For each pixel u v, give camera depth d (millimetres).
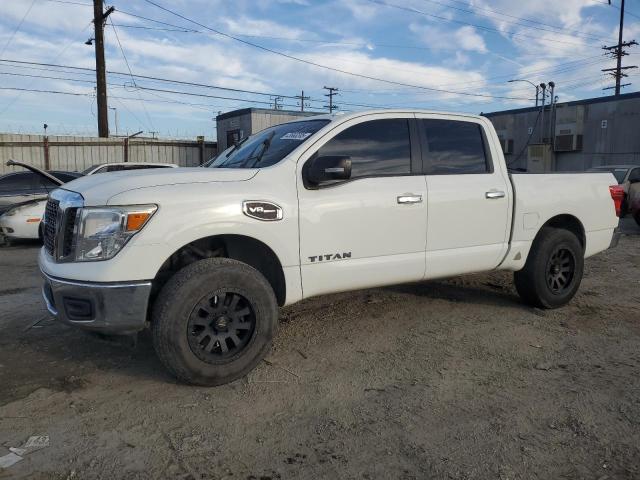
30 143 22734
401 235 4559
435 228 4742
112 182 3697
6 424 3287
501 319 5371
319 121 4590
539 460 2955
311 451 3027
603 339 4848
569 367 4219
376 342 4711
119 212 3496
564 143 30266
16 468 2828
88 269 3490
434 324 5199
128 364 4176
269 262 4172
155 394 3695
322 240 4191
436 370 4137
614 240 6188
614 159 28594
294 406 3547
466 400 3646
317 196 4172
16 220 10203
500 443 3119
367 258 4430
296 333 4922
